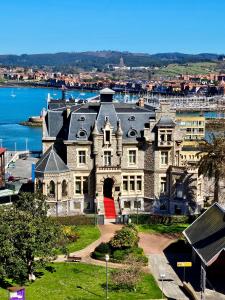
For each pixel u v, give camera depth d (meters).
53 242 71.25
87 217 101.25
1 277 69.69
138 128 109.25
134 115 110.38
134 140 107.94
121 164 108.19
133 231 86.62
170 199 107.88
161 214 106.56
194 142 171.38
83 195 108.44
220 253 70.62
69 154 106.94
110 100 109.06
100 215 102.19
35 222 70.12
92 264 80.75
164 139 106.62
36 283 72.50
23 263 68.62
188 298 69.12
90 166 107.69
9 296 63.53
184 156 137.50
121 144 107.19
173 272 78.31
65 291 70.12
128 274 72.56
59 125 112.50
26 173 146.25
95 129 106.06
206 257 71.12
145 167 109.06
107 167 107.06
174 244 87.44
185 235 83.38
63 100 148.88
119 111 111.12
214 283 73.38
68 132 107.44
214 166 97.75
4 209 72.81
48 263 78.50
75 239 91.38
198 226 82.81
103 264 80.75
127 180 109.25
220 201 111.69
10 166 158.50
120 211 106.94
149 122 108.44
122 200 109.19
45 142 110.69
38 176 104.69
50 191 104.81
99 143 106.69
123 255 81.50
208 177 106.44
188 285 71.38
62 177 105.19
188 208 106.44
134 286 71.50
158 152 107.31
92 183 108.25
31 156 186.25
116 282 72.06
